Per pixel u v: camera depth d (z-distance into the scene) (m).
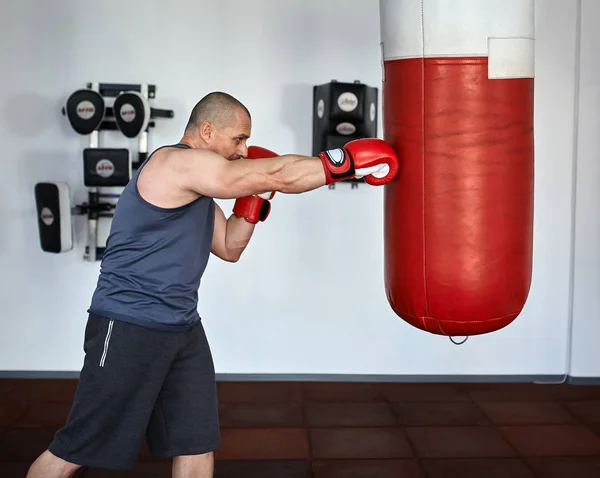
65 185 3.49
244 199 2.30
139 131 3.49
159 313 1.94
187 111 3.79
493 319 2.00
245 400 3.61
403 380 3.98
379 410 3.48
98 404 1.88
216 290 3.89
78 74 3.75
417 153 1.95
